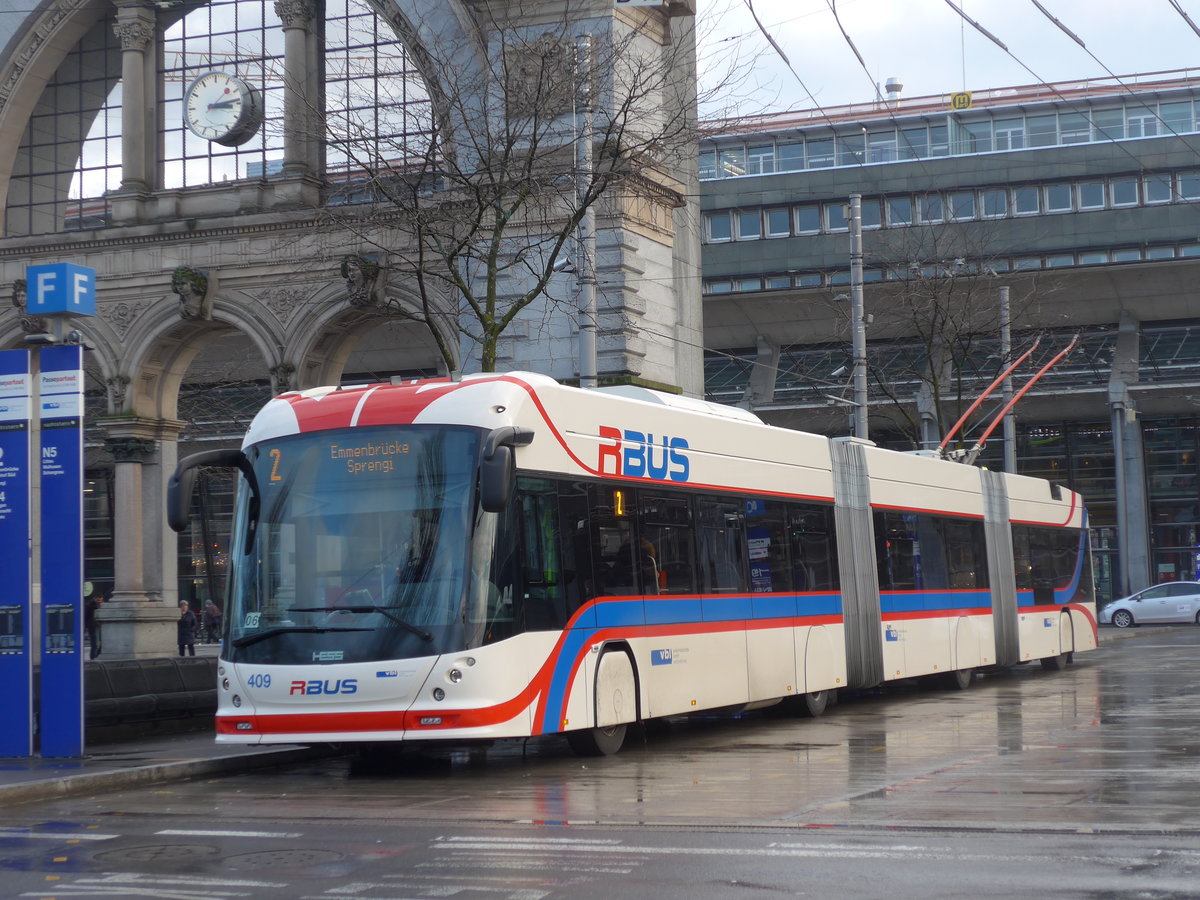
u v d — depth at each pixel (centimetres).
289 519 1527
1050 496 3194
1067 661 3309
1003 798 1185
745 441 1988
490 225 3198
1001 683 2803
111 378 3709
